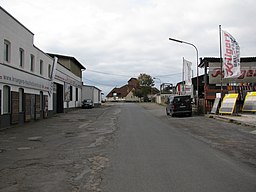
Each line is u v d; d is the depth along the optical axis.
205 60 34.25
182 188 6.43
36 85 26.66
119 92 140.50
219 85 34.75
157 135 15.55
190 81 39.16
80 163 9.01
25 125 22.16
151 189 6.38
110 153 10.53
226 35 26.58
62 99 40.41
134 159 9.48
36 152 10.99
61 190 6.39
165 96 74.56
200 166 8.48
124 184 6.77
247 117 24.78
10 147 12.20
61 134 16.53
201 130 17.75
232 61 26.61
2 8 19.34
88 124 22.62
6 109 20.53
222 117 25.33
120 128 19.23
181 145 12.23
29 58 25.59
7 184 6.88
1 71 19.03
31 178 7.38
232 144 12.45
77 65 56.78
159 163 8.88
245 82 35.03
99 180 7.12
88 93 62.84
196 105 35.44
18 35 22.73
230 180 7.04
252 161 9.13
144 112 39.81
